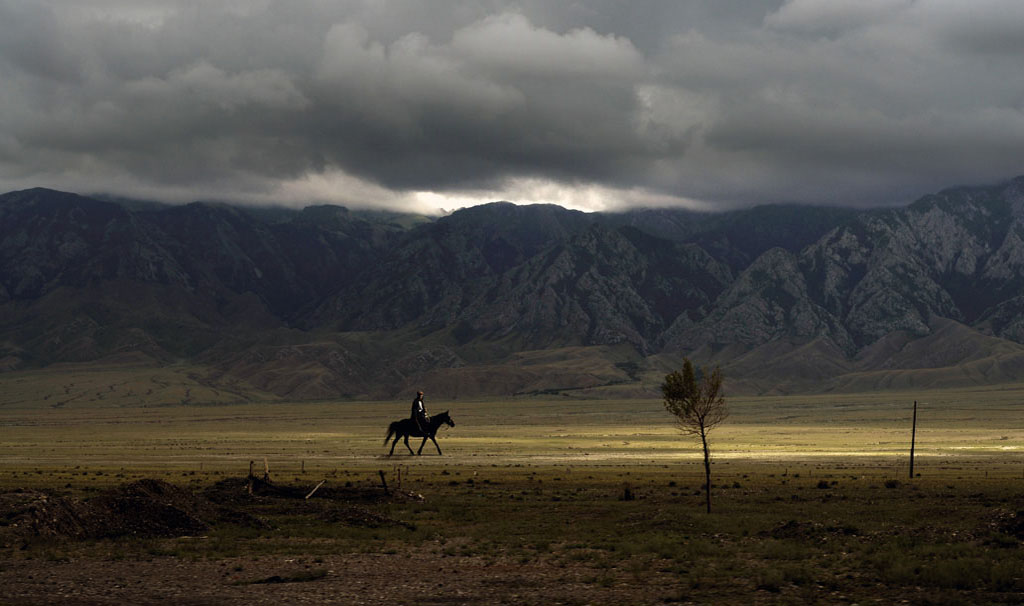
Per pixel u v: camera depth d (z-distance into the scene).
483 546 41.78
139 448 158.88
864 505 63.03
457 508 61.66
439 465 107.75
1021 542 38.75
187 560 38.09
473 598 29.59
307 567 36.12
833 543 40.78
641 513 58.16
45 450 152.62
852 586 30.09
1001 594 27.98
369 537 46.34
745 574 32.66
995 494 70.19
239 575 34.31
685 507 62.47
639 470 101.50
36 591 31.16
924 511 57.78
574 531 49.09
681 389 58.66
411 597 29.86
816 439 199.12
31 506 46.09
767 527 47.97
